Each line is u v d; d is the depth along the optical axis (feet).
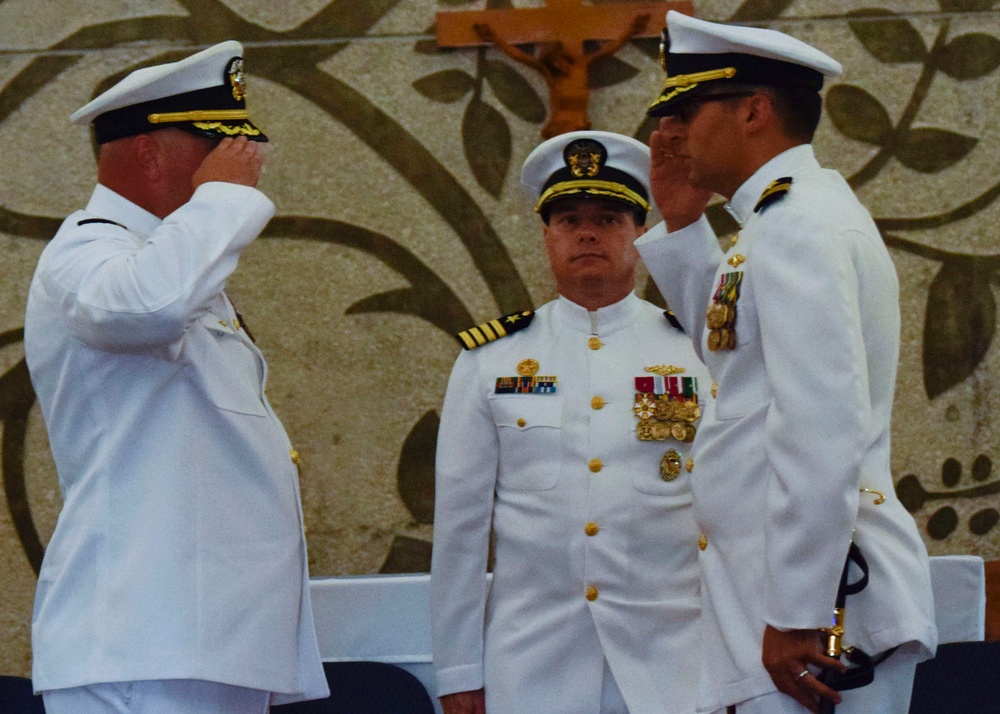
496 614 12.34
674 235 11.30
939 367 16.92
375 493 16.78
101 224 11.05
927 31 17.30
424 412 16.87
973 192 17.21
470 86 17.21
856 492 8.48
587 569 11.89
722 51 10.05
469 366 12.89
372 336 16.96
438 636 12.44
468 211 17.11
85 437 10.85
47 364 11.01
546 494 12.15
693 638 11.76
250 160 11.17
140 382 10.71
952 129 17.24
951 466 16.78
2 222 17.04
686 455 12.23
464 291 17.04
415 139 17.17
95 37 17.25
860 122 17.22
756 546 9.30
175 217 10.57
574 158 12.95
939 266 17.07
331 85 17.22
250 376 11.58
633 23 16.87
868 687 8.96
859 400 8.51
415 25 17.26
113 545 10.48
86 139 17.17
